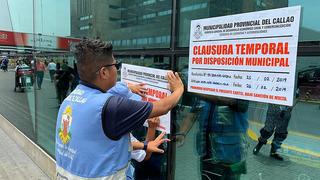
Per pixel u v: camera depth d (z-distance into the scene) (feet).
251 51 6.36
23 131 20.86
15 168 17.17
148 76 8.49
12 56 22.27
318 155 5.99
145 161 9.55
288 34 5.77
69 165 5.64
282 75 5.89
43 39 17.57
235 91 6.70
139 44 10.07
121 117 5.37
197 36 7.57
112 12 11.45
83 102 5.54
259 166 7.15
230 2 6.84
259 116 7.04
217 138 8.04
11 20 20.93
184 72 8.16
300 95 5.94
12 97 23.25
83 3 13.48
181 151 8.72
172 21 8.57
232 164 7.84
